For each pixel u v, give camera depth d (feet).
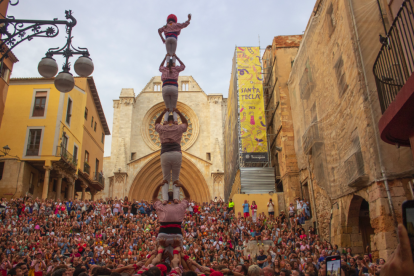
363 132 49.26
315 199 73.36
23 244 66.74
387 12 50.62
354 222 57.67
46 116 106.63
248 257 58.08
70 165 108.27
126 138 150.82
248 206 87.92
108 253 67.00
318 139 69.56
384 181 44.96
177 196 29.25
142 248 67.62
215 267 28.02
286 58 98.32
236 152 109.09
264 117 103.65
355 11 52.16
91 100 136.98
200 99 163.53
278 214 90.27
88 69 33.42
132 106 156.56
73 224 81.66
